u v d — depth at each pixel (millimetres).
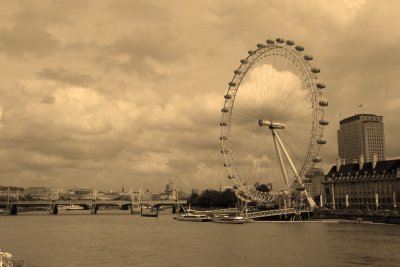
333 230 198125
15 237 192750
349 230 197250
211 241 167250
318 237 170625
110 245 161375
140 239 180000
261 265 116875
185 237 184250
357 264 115438
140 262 124875
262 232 196625
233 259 126188
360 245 146500
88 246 159250
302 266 114438
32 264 123125
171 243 164375
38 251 147375
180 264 120875
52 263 124688
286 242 158250
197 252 140250
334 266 113500
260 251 138875
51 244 165875
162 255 136000
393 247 141625
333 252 133250
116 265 121000
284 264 117438
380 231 190750
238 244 156125
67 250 149125
